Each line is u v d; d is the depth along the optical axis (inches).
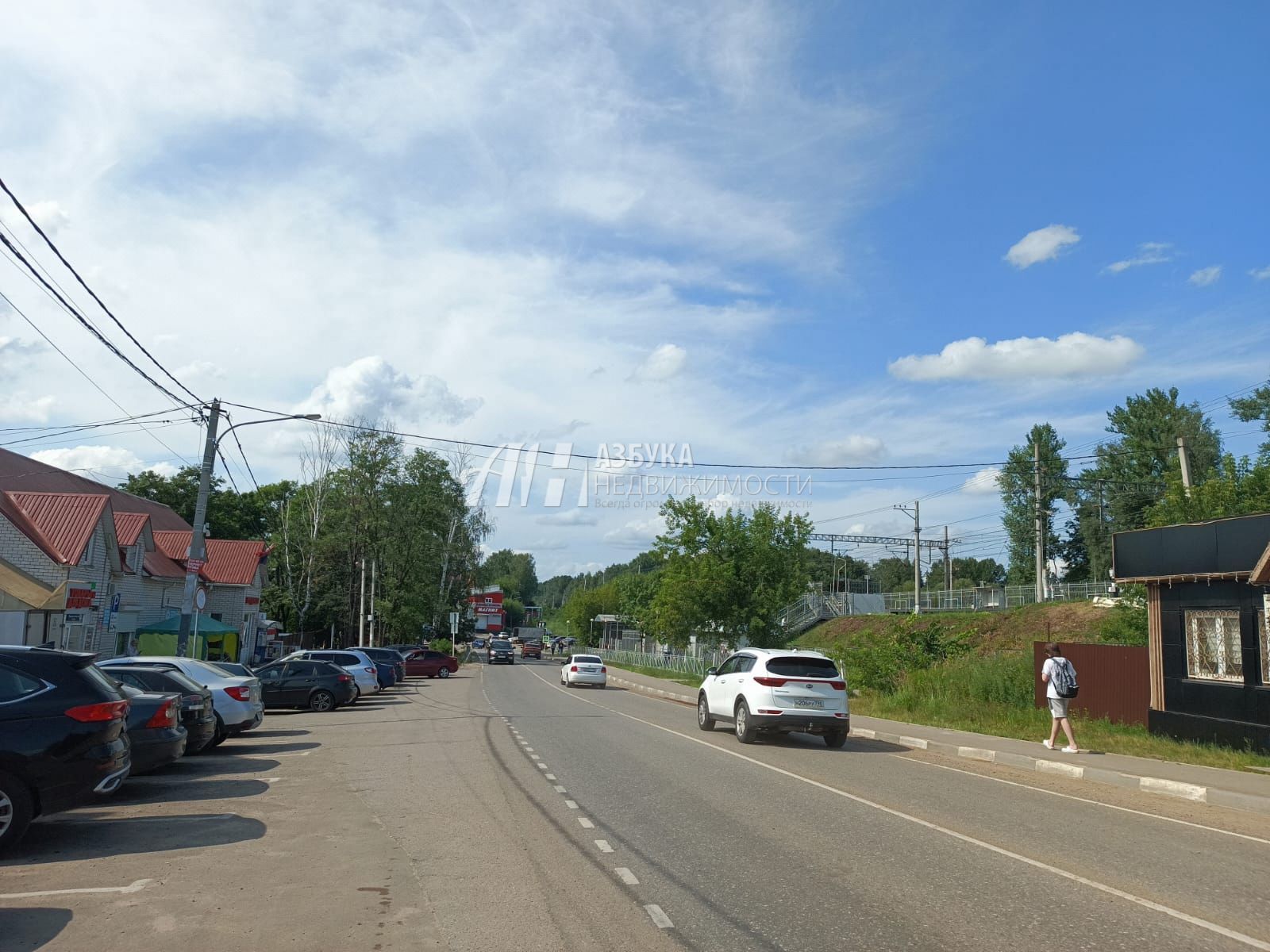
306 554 2380.7
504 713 976.9
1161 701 689.6
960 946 225.6
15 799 319.0
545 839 345.1
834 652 1249.4
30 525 1097.4
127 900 260.8
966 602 2497.5
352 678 1055.0
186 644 846.5
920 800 448.5
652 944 225.3
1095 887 283.0
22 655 339.6
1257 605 604.4
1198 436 2301.9
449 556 2716.5
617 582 4279.0
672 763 571.2
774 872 296.8
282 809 408.2
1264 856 336.5
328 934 231.5
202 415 888.3
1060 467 2603.3
